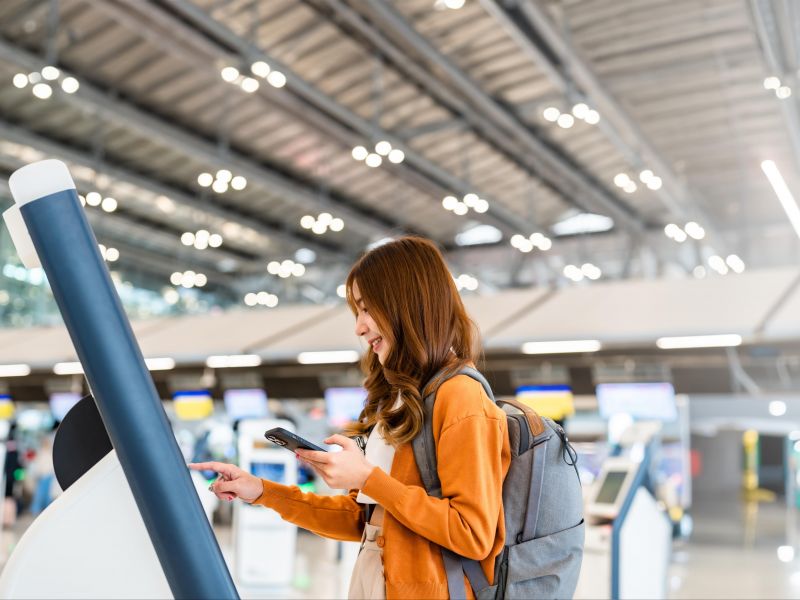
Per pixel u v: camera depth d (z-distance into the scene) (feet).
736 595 23.22
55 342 40.40
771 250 54.60
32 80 31.30
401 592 4.77
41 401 39.99
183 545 4.46
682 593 23.41
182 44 33.35
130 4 28.35
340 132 39.96
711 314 28.63
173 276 53.06
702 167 47.96
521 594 4.85
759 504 52.60
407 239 5.45
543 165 47.42
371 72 37.47
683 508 33.73
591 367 30.48
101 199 42.65
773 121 41.29
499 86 39.01
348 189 51.47
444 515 4.61
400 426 4.93
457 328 5.36
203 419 37.86
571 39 33.45
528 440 5.08
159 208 50.88
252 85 29.01
